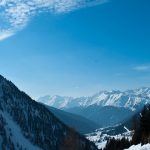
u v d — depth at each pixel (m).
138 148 44.34
